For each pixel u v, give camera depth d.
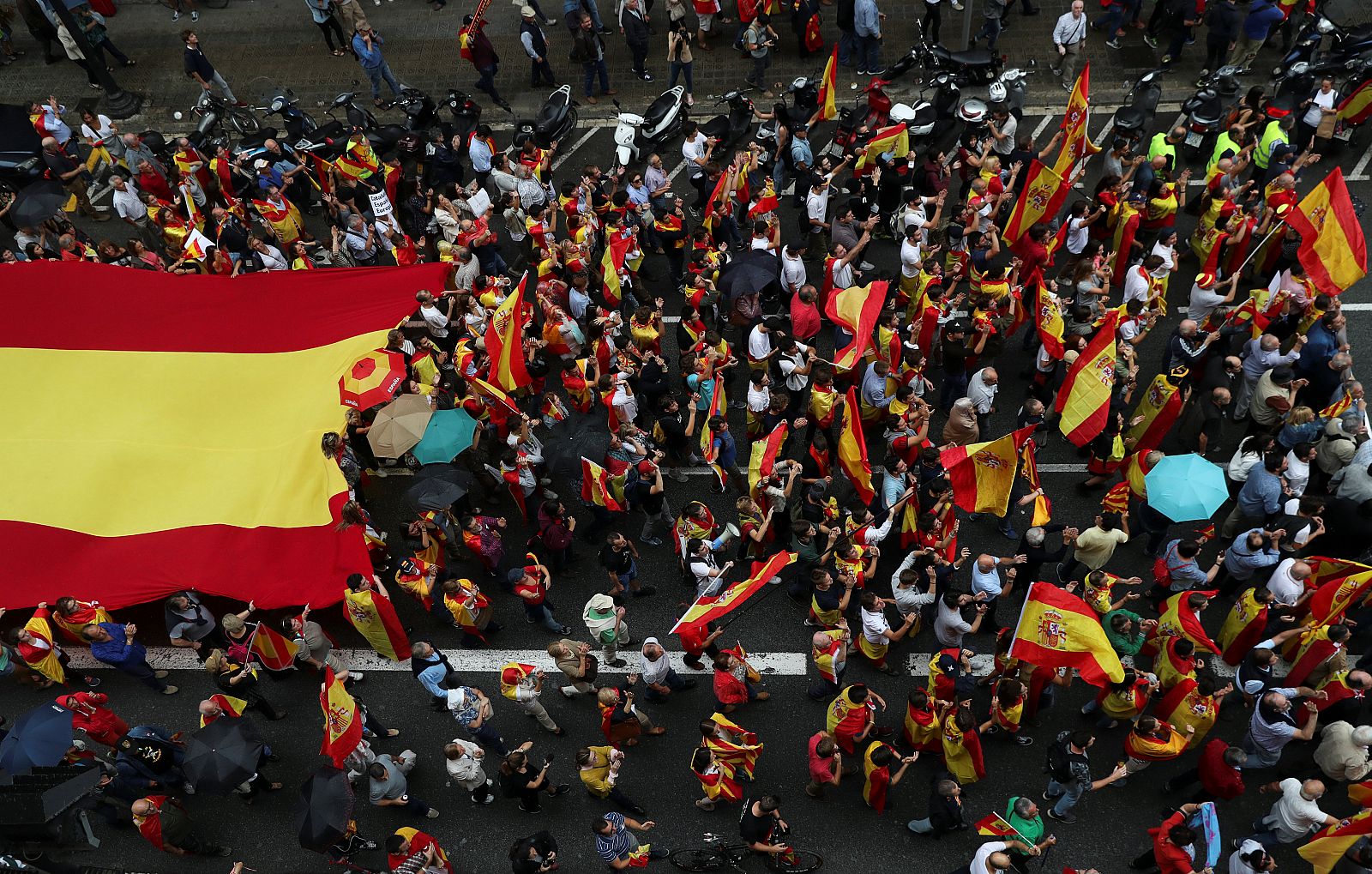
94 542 14.99
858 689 12.19
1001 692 12.57
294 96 25.55
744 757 12.39
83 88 26.56
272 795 13.73
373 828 13.30
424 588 14.36
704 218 20.36
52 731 12.30
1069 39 22.91
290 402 16.67
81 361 17.22
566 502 16.86
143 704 14.83
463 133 23.12
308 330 17.67
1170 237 17.23
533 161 20.42
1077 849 12.45
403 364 16.12
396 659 14.96
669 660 14.35
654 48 26.33
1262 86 23.22
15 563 14.82
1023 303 17.80
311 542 14.77
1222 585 14.66
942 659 12.48
